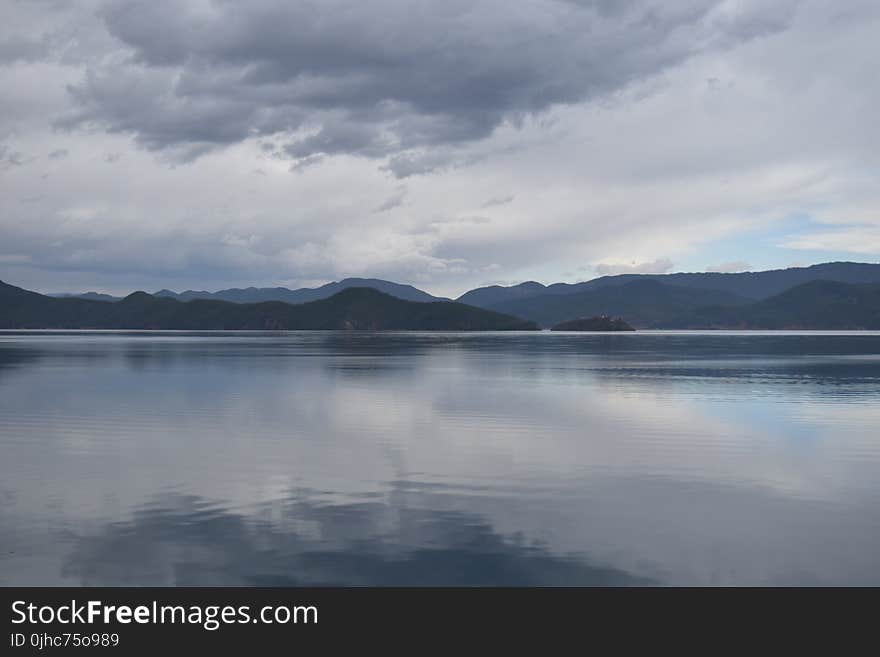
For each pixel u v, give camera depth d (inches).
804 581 474.6
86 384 1875.0
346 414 1286.9
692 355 3786.9
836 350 4495.6
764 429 1114.1
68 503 657.0
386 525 590.6
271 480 753.6
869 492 708.0
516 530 577.6
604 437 1036.5
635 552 527.8
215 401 1485.0
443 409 1363.2
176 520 602.2
